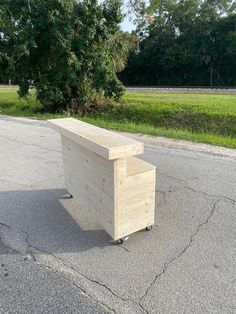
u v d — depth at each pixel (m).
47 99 13.03
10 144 6.67
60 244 2.90
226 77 45.28
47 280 2.42
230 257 2.66
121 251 2.77
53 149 6.20
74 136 2.98
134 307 2.14
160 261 2.62
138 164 2.92
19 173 4.81
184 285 2.34
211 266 2.55
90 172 3.01
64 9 11.55
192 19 45.47
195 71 47.09
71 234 3.06
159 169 5.03
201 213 3.47
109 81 13.20
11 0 11.51
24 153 5.94
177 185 4.32
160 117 12.62
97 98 14.27
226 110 11.98
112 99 14.34
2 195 3.99
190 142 7.09
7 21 11.96
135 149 2.53
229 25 42.41
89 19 11.98
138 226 2.92
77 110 13.93
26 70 13.06
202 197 3.91
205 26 44.66
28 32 11.62
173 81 48.34
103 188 2.80
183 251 2.76
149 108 13.48
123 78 50.19
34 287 2.35
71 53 11.93
